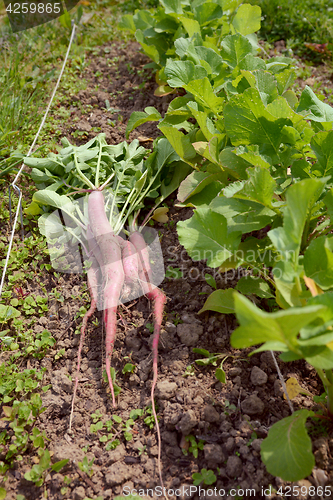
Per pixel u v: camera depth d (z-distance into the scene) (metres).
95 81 3.97
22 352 2.28
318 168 2.11
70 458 1.86
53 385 2.14
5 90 3.59
